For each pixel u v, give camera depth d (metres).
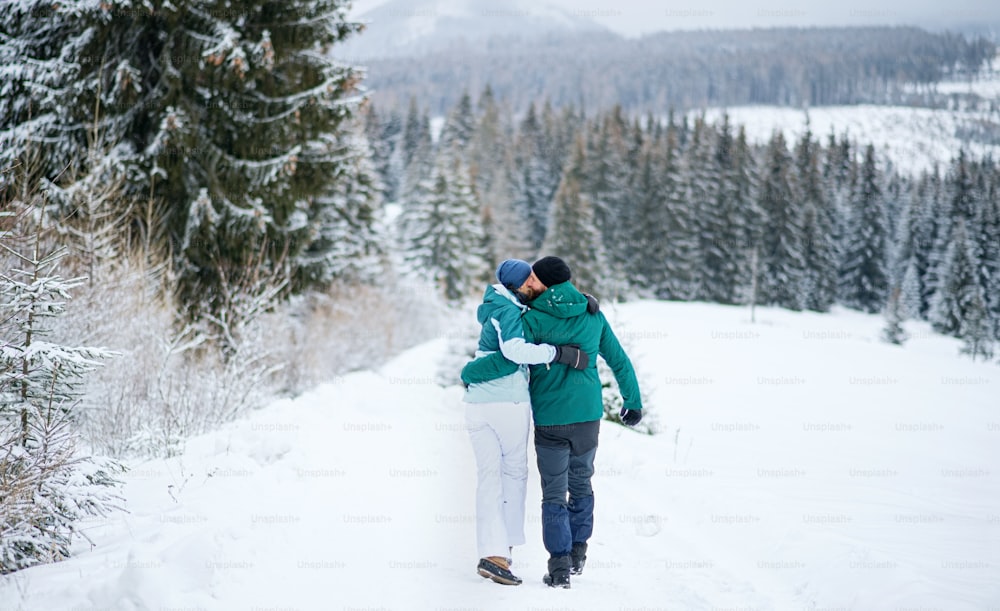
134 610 3.53
